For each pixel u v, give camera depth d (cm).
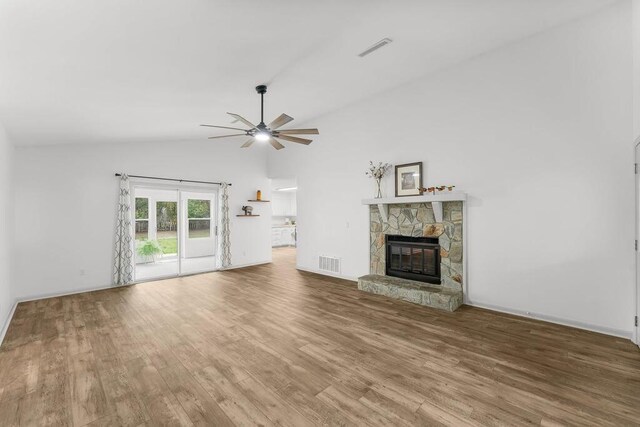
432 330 314
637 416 179
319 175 614
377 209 502
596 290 304
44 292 459
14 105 293
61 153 479
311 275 606
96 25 195
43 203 461
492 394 203
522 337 294
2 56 207
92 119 379
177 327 330
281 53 302
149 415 185
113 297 454
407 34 309
